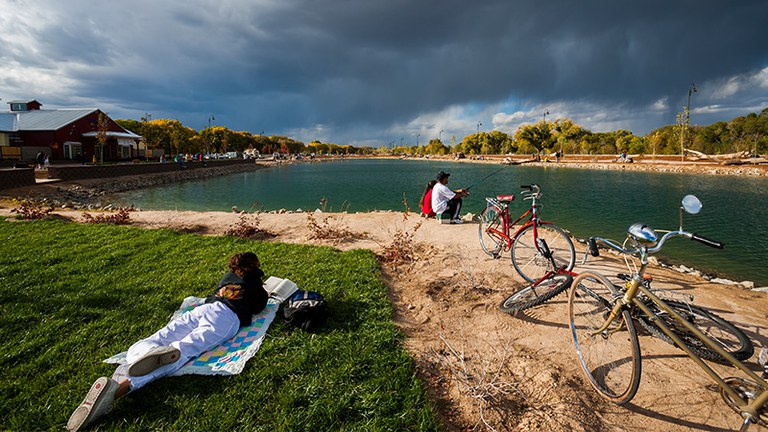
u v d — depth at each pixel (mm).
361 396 3021
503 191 26828
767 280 7742
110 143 45938
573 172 46656
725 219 15039
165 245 7410
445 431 2732
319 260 6480
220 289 4051
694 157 51594
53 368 3363
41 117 42812
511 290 5223
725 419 2873
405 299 5094
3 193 19344
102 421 2773
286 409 2881
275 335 3898
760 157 46438
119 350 3641
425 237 8477
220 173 51125
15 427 2721
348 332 3988
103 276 5590
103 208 16438
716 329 3725
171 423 2764
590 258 6535
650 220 14805
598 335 3852
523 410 2980
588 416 2885
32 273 5691
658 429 2799
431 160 117000
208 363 3402
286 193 27438
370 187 32625
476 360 3637
